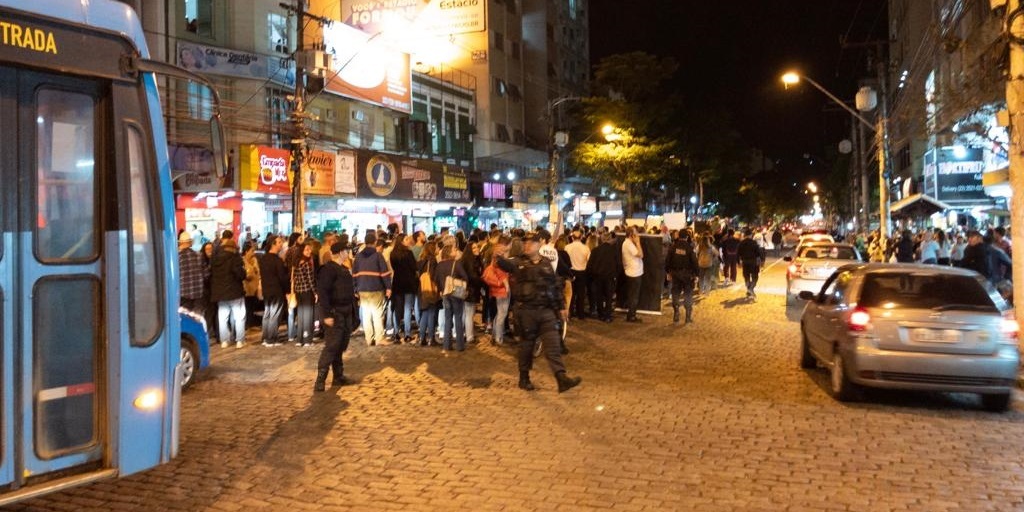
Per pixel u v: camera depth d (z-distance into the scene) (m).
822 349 10.03
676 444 7.39
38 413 4.69
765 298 22.44
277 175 23.61
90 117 4.96
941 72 31.06
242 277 13.50
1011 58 11.01
